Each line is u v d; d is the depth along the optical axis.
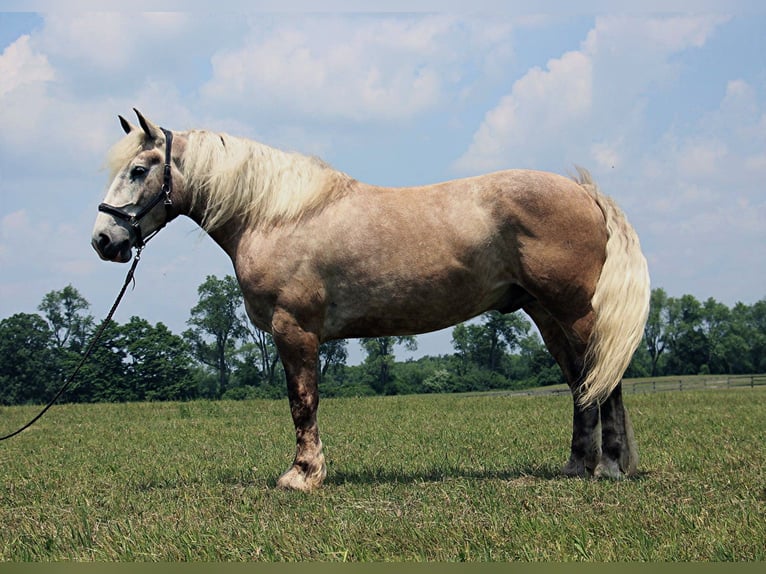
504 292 7.36
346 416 17.91
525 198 7.00
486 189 7.12
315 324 7.26
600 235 7.12
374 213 7.21
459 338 85.25
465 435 12.23
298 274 7.18
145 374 62.91
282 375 74.62
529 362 87.75
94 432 15.09
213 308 74.06
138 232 7.55
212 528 5.59
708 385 50.19
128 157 7.52
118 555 5.09
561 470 7.70
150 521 5.93
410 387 77.38
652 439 10.56
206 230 7.66
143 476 8.52
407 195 7.32
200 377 75.94
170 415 20.44
